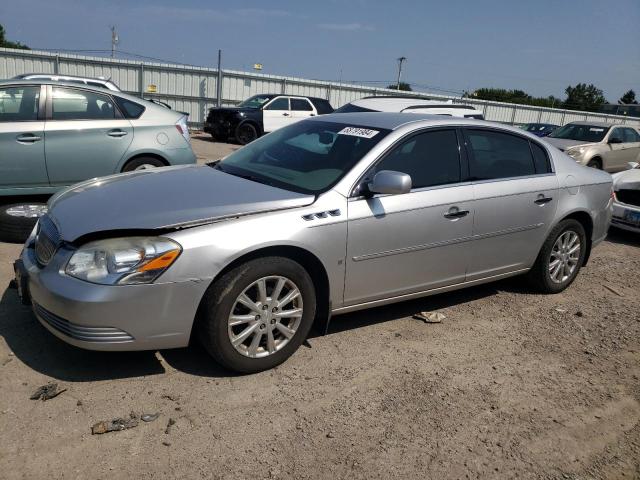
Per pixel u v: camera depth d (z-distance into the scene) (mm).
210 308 3283
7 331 3832
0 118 5934
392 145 4059
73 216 3402
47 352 3615
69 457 2695
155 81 24938
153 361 3613
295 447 2898
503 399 3512
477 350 4152
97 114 6402
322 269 3686
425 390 3535
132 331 3119
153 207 3371
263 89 27016
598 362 4121
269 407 3223
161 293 3121
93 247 3127
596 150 14250
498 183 4605
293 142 4516
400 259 4047
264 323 3492
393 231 3936
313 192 3746
